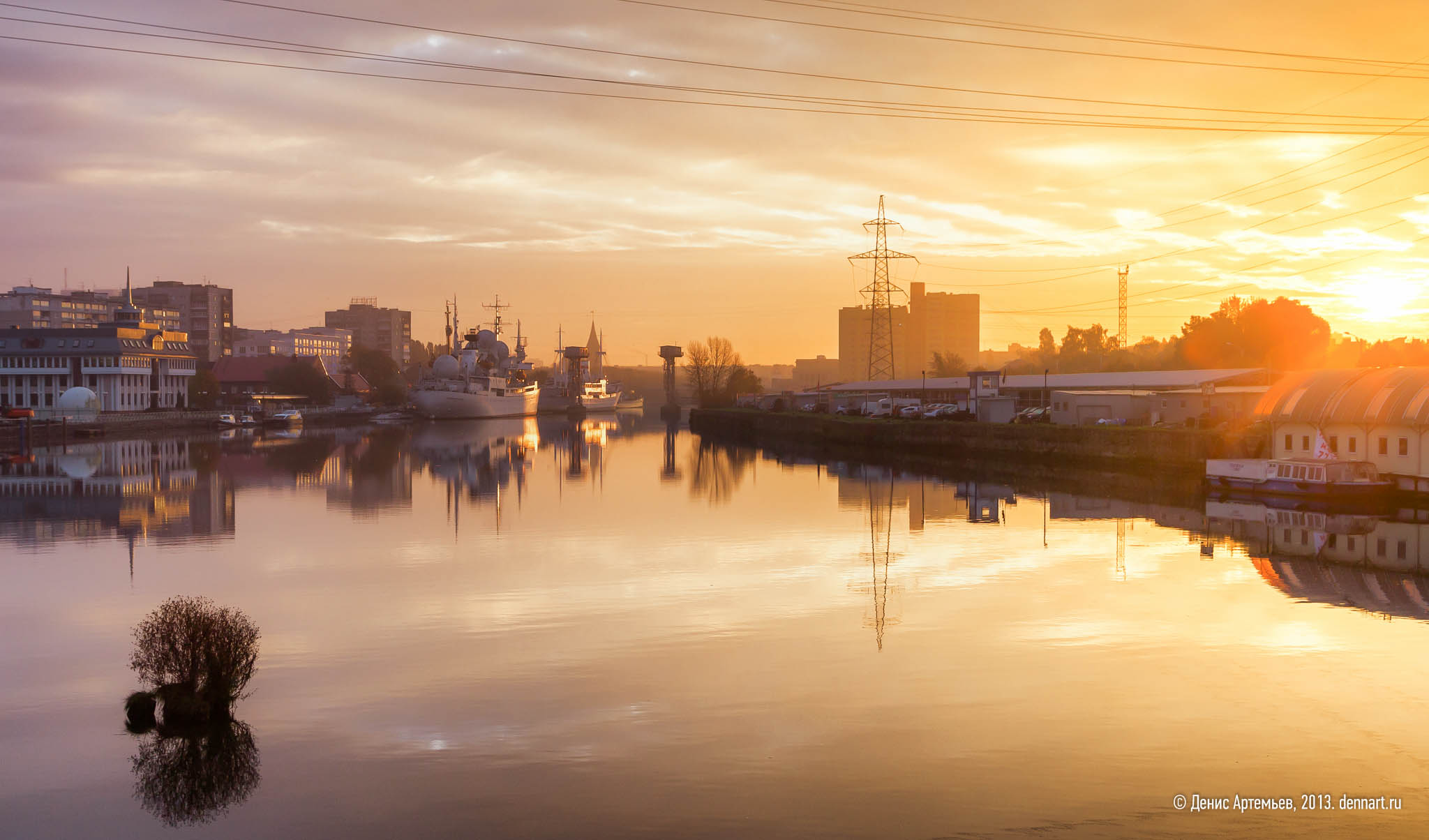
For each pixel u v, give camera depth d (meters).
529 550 43.72
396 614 31.69
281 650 27.47
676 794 18.17
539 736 20.98
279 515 56.06
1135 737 20.80
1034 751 20.05
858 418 125.69
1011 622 30.31
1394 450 57.38
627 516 55.19
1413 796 18.00
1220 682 24.39
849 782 18.64
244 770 19.41
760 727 21.45
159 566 40.28
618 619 30.92
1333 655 26.59
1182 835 16.61
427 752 20.20
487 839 16.58
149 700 22.08
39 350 157.75
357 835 16.75
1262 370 103.56
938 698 23.19
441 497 65.38
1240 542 44.78
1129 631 29.09
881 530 49.38
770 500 62.66
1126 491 66.25
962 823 17.02
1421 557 40.84
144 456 100.75
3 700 23.53
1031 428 88.50
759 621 30.61
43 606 33.16
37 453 105.50
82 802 18.06
